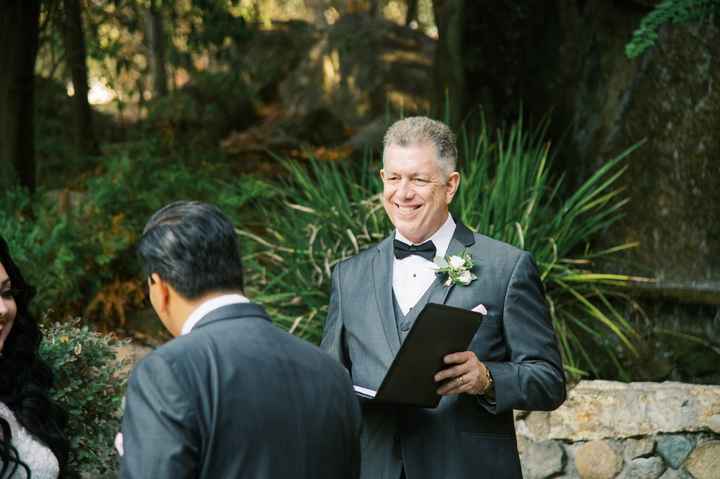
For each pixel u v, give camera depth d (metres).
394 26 14.66
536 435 4.19
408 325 2.72
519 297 2.71
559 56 6.83
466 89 7.30
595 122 6.32
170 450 1.80
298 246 5.20
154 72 12.32
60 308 5.85
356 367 2.76
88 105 8.74
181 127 10.29
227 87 12.45
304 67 14.50
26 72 6.61
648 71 5.84
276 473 1.88
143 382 1.87
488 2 7.18
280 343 2.02
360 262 2.89
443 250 2.80
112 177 6.64
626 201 5.46
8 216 6.12
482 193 5.28
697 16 4.81
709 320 5.13
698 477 4.03
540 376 2.62
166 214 2.04
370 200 5.14
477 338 2.68
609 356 5.18
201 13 8.10
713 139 5.47
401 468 2.66
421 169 2.71
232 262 2.04
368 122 13.60
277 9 20.20
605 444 4.11
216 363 1.91
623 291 5.38
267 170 9.60
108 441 3.24
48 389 2.87
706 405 4.05
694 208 5.46
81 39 8.46
